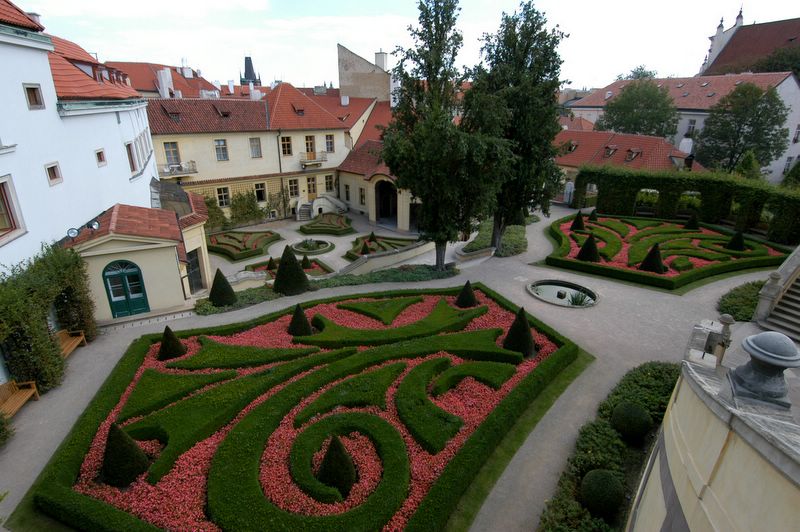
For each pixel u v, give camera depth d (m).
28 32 15.91
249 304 21.83
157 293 20.73
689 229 33.91
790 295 18.84
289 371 15.03
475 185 23.16
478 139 21.16
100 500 10.04
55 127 18.06
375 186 43.12
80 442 11.73
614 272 25.58
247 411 13.31
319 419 12.87
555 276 26.22
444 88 23.55
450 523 10.41
